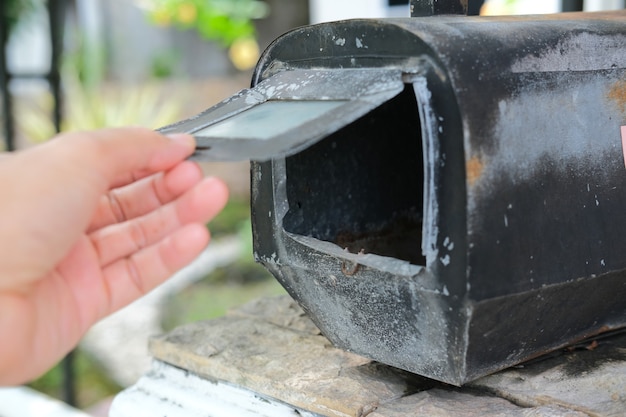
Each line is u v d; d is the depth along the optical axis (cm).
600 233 54
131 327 197
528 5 112
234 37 269
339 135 62
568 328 57
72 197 43
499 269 50
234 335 67
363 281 54
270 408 60
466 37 51
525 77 52
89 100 256
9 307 44
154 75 288
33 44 286
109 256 49
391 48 52
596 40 55
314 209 61
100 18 293
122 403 66
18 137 250
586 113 54
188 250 49
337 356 63
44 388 167
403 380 59
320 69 56
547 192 52
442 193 50
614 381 56
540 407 54
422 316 53
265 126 50
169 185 48
